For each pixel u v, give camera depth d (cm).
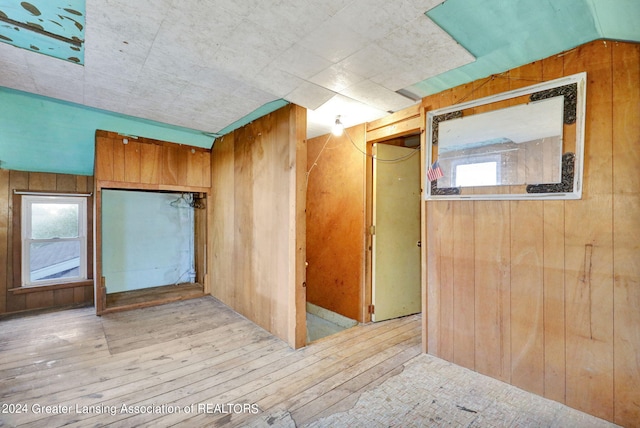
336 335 303
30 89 254
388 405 192
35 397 197
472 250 232
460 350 240
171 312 366
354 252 350
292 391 206
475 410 187
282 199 288
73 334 298
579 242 185
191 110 303
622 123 171
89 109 300
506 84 211
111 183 353
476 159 228
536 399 197
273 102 280
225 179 396
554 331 195
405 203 366
